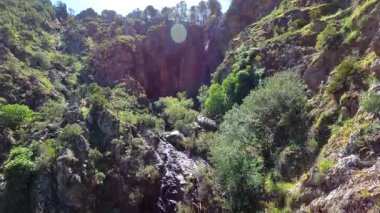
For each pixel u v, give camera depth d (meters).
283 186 36.44
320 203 26.84
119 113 63.03
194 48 107.31
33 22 112.12
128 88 85.69
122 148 52.69
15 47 87.19
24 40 96.69
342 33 47.78
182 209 48.03
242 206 38.53
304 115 42.47
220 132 56.38
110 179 49.38
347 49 45.03
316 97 43.34
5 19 98.69
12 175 46.53
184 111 72.62
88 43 111.88
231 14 96.81
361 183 24.22
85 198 46.06
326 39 48.81
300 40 58.91
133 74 96.62
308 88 46.94
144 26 119.56
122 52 97.25
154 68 104.56
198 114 71.94
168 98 85.12
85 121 55.88
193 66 104.81
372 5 44.91
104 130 54.78
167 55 107.75
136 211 48.75
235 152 40.47
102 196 48.31
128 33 114.25
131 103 76.06
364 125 29.05
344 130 32.66
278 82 46.69
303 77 48.81
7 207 45.31
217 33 100.94
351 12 54.91
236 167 39.81
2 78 71.94
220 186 43.12
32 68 85.19
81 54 106.69
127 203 48.88
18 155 49.19
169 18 123.88
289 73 49.84
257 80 60.41
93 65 93.69
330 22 56.22
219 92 67.69
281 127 44.03
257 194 38.50
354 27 46.31
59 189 45.47
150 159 54.38
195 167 55.84
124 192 49.34
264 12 87.88
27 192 46.09
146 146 55.56
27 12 115.06
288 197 33.62
